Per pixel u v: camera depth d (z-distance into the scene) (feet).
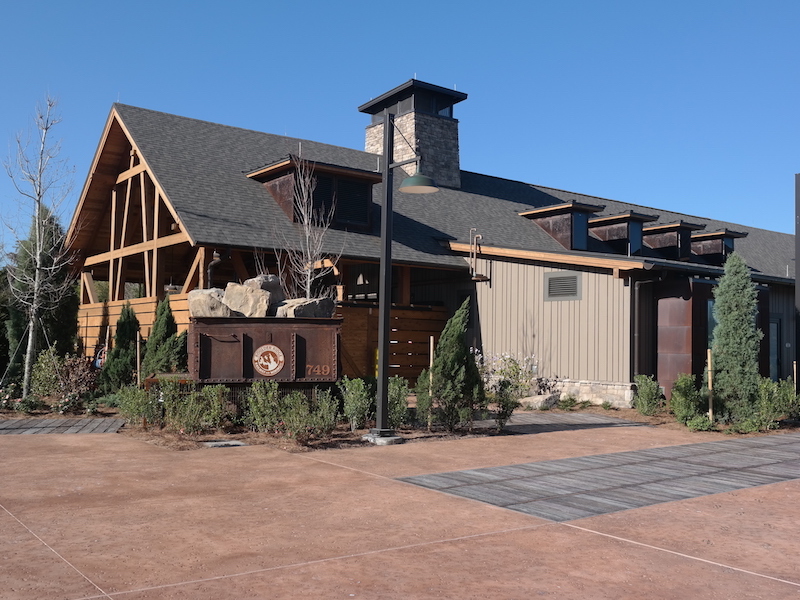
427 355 75.00
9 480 28.60
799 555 20.26
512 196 102.42
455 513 24.41
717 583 17.75
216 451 36.42
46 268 62.69
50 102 61.62
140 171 76.02
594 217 88.84
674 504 26.37
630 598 16.57
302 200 71.31
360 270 88.74
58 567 18.03
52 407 50.85
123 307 62.75
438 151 98.73
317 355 45.09
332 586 16.97
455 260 75.51
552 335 67.05
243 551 19.63
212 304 45.93
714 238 95.20
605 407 60.39
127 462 32.89
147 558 18.88
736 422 50.24
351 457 35.55
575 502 26.43
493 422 50.88
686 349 59.47
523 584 17.38
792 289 78.18
